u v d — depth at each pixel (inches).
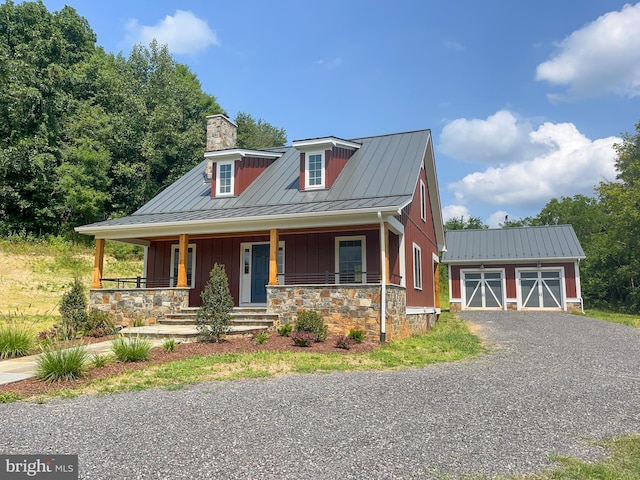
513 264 1031.0
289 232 569.3
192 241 658.8
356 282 565.3
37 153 1122.0
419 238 673.6
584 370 353.4
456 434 192.9
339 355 379.2
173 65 1572.3
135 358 344.8
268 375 308.3
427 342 488.7
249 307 570.9
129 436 187.8
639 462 167.5
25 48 1255.5
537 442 186.1
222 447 174.7
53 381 288.2
